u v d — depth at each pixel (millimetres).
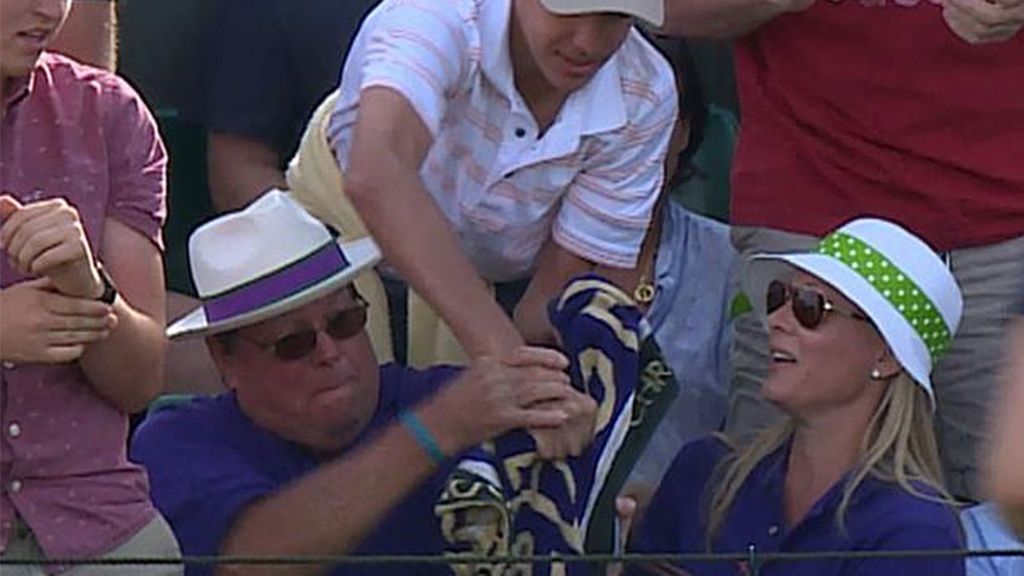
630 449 16188
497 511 15883
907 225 18828
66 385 15398
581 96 17703
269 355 16594
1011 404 10703
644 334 16344
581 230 17875
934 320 16594
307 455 16734
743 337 18875
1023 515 10750
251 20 21000
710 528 16781
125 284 15562
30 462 15273
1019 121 18812
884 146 18766
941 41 18656
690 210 21125
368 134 16609
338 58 20828
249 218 16812
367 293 17922
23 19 15047
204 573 15891
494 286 18328
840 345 16547
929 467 16500
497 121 17578
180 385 18750
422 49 17047
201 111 21234
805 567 15961
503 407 15766
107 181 15609
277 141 21047
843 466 16484
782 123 19047
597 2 16859
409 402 17078
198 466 16391
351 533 15859
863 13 18688
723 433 17844
